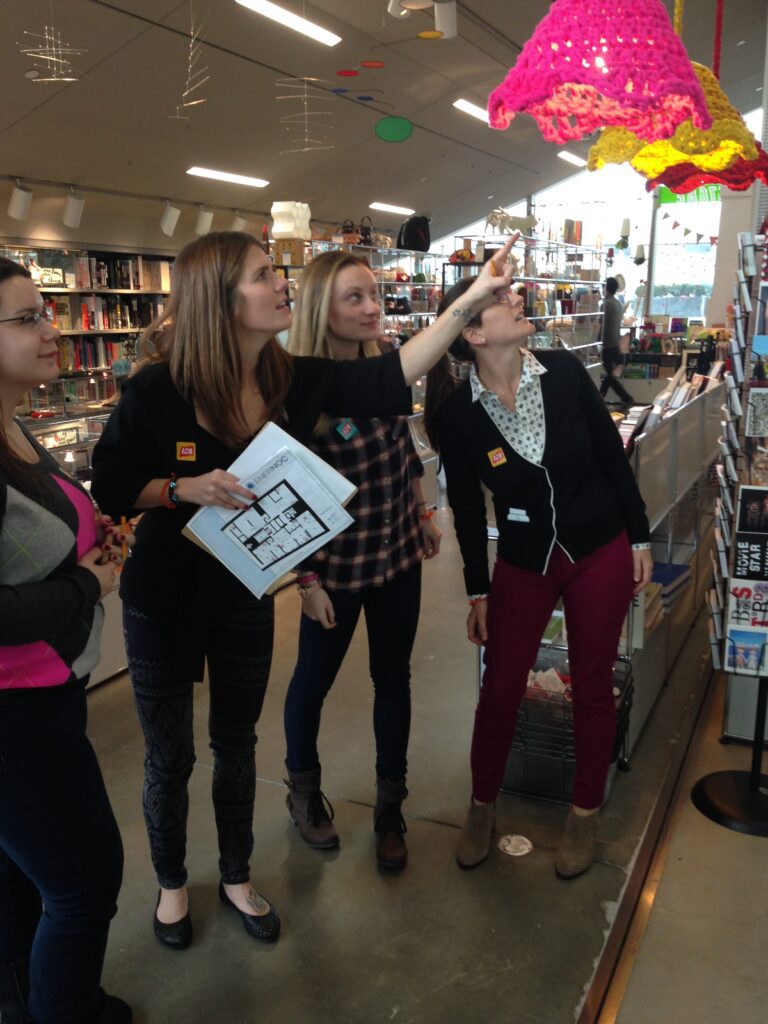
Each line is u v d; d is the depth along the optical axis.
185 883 2.00
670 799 2.50
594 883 2.13
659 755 2.75
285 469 1.52
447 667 3.46
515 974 1.84
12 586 1.21
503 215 7.92
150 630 1.74
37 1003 1.46
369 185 10.66
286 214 5.12
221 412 1.57
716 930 1.97
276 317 1.54
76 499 1.37
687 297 12.88
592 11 1.20
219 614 1.78
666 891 2.11
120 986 1.83
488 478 2.00
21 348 1.26
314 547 1.58
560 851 2.18
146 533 1.69
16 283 1.26
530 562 2.04
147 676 1.77
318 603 1.99
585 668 2.07
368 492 1.99
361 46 6.62
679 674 3.36
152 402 1.59
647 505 2.73
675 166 2.29
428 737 2.90
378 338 2.11
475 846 2.21
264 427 1.53
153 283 9.06
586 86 1.36
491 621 2.14
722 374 4.74
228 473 1.52
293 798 2.32
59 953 1.41
